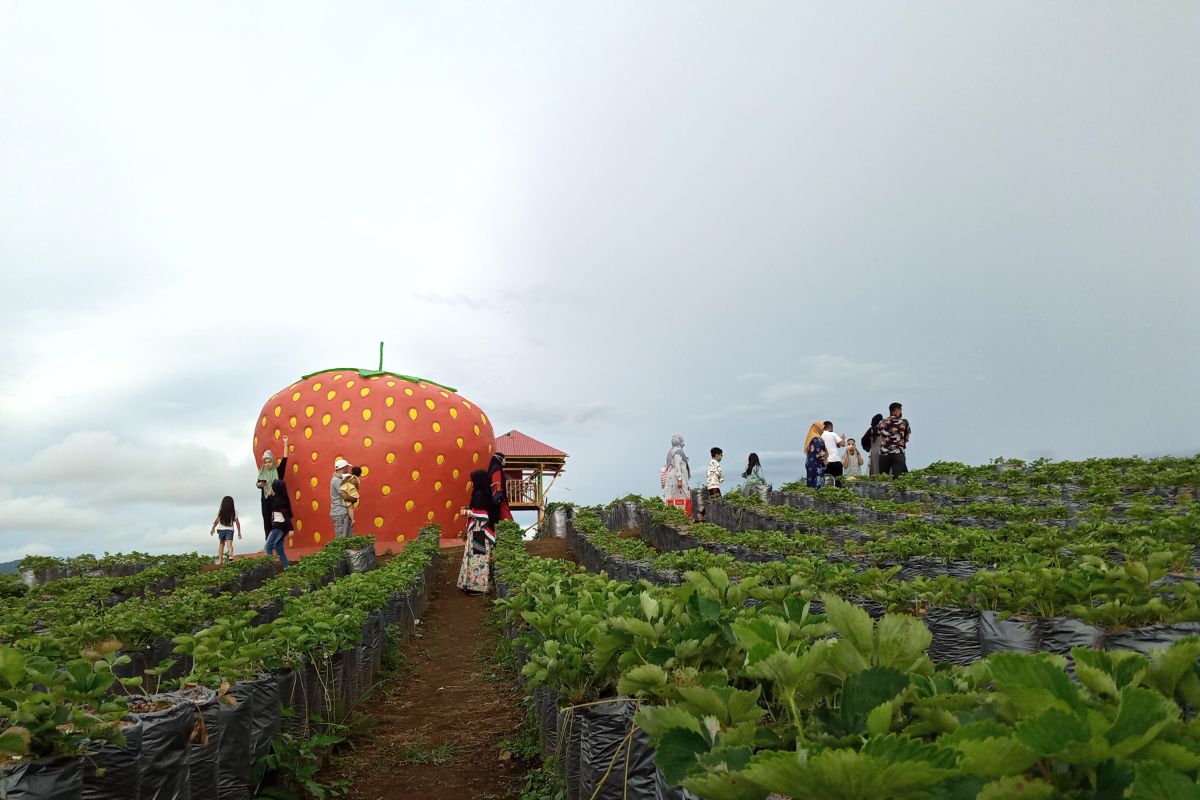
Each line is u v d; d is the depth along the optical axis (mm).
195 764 4367
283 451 21828
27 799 3248
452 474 22609
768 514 14641
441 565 19016
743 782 1397
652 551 11828
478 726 7469
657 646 3176
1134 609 4289
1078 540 7090
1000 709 1499
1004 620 4941
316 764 6051
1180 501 10180
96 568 18438
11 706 3459
